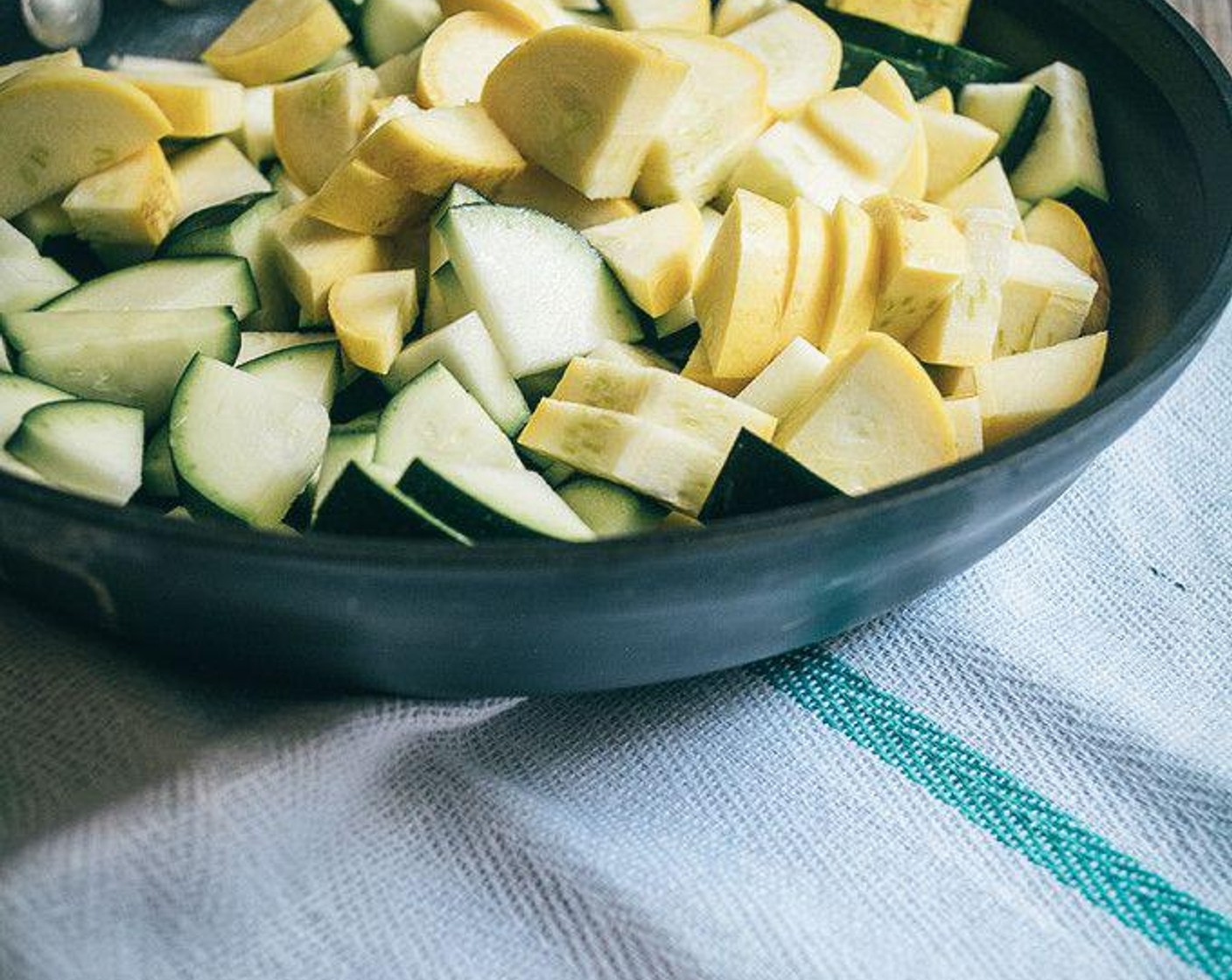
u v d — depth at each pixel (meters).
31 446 0.36
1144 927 0.36
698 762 0.38
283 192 0.43
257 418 0.37
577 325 0.39
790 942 0.35
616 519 0.36
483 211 0.39
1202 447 0.44
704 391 0.37
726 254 0.38
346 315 0.38
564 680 0.35
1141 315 0.40
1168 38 0.42
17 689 0.36
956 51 0.45
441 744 0.37
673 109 0.40
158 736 0.36
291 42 0.44
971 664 0.39
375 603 0.32
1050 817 0.37
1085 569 0.42
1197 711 0.39
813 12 0.47
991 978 0.35
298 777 0.35
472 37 0.43
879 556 0.33
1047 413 0.39
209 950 0.34
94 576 0.33
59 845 0.33
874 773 0.38
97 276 0.42
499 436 0.37
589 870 0.36
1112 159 0.44
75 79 0.40
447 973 0.35
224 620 0.33
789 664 0.39
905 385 0.37
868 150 0.41
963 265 0.38
